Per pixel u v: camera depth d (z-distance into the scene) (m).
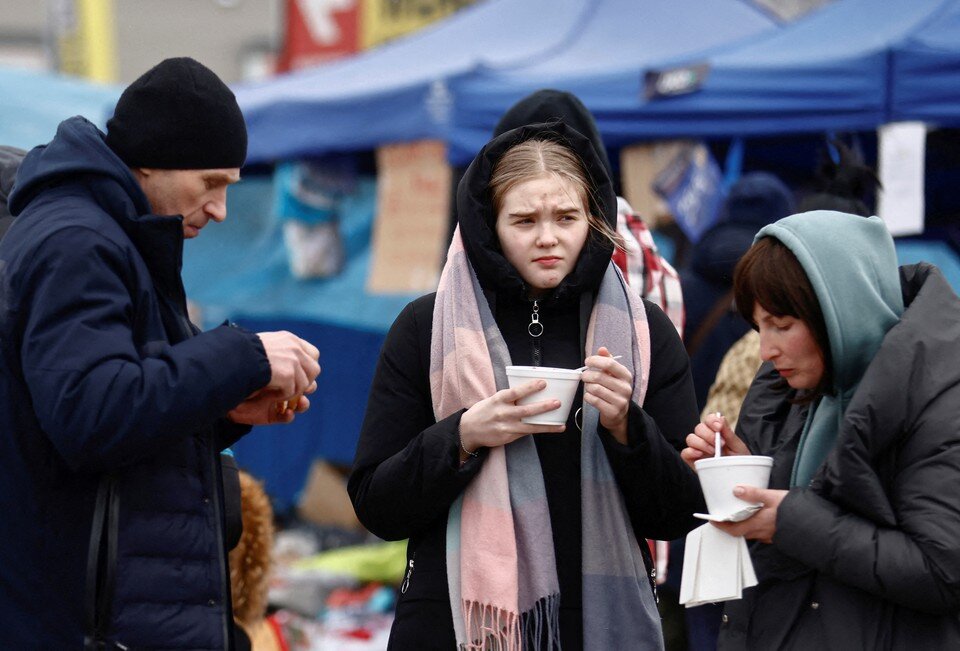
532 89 15.46
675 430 7.14
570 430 7.02
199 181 6.71
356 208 19.88
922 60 13.34
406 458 6.74
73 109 19.25
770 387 7.13
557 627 6.71
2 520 6.27
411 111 16.52
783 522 6.16
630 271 9.02
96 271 6.17
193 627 6.41
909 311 6.28
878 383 6.09
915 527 5.94
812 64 13.97
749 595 6.61
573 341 7.14
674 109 14.74
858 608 6.16
